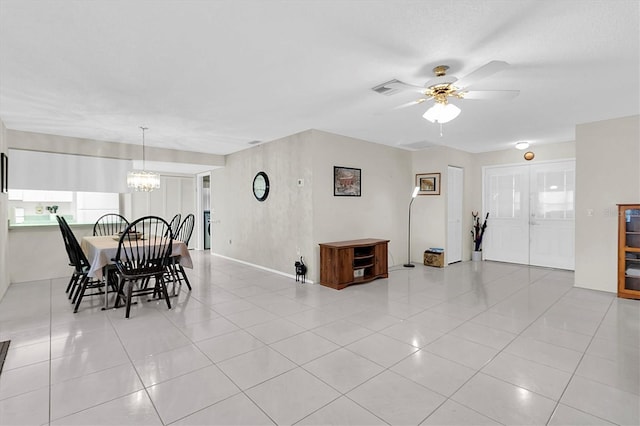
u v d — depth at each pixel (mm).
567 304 3580
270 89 2965
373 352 2422
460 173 6320
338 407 1768
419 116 3865
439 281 4703
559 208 5566
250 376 2084
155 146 5645
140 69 2516
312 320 3102
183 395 1874
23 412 1703
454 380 2033
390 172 5793
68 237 3504
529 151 5848
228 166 6555
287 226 4984
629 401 1802
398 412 1725
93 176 5074
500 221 6312
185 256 4090
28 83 2764
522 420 1653
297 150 4758
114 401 1812
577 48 2199
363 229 5262
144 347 2492
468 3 1708
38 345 2512
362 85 2879
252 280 4766
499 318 3143
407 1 1691
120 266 3303
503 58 2346
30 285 4383
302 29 1967
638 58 2348
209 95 3109
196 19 1848
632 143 3834
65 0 1649
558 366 2199
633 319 3102
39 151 4590
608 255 4047
